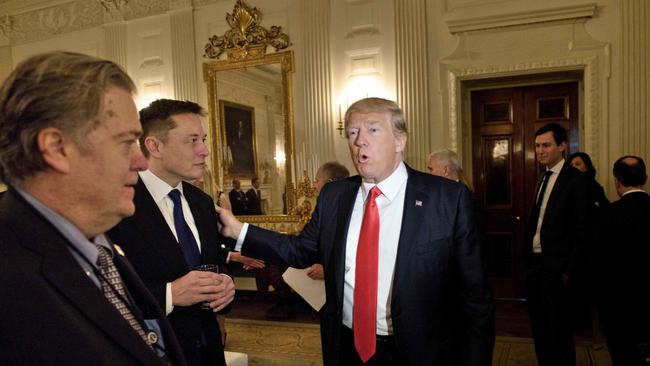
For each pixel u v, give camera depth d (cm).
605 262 257
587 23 398
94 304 64
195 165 143
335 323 149
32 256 60
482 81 471
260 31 510
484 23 421
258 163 518
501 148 483
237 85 522
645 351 162
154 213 137
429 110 450
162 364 69
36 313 58
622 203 256
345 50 478
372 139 147
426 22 448
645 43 380
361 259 148
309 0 488
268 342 385
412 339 138
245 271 461
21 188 65
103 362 61
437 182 153
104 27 585
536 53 411
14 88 61
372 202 153
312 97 491
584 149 418
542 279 279
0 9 633
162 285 122
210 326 139
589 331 379
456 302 151
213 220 158
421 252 142
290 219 503
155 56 564
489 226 488
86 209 68
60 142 63
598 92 396
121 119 69
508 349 345
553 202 279
